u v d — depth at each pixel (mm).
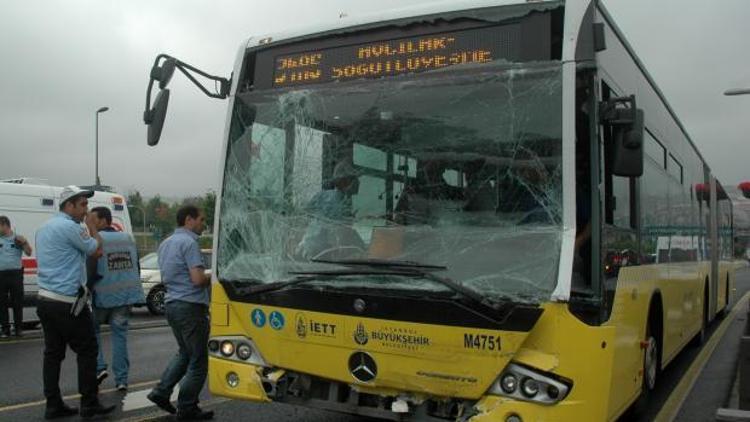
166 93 5242
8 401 7047
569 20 4160
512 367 3951
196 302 6129
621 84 5156
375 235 4484
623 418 5773
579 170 4043
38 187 13602
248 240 4965
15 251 11828
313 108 4918
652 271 5996
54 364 6305
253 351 4879
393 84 4652
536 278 3934
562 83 4109
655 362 6328
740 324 14078
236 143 5199
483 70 4355
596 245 3996
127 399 7133
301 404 4715
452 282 4047
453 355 4047
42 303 6152
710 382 8289
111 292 7449
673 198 7582
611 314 4219
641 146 4180
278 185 4938
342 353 4441
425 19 4641
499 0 4414
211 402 6996
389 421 6191
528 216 4078
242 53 5367
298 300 4594
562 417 3818
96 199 14383
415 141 4508
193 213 6281
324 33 5023
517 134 4195
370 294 4301
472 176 4281
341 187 4695
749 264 47969
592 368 3875
